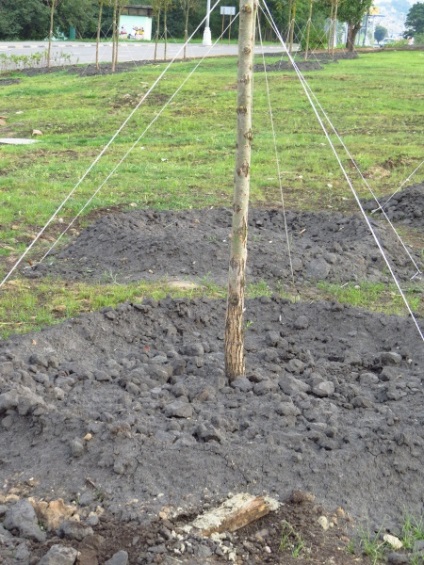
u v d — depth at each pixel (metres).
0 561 2.79
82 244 7.06
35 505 3.07
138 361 4.40
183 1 28.97
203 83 18.16
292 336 5.04
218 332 5.05
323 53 29.95
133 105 15.88
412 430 3.60
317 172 10.45
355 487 3.29
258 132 13.35
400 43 51.81
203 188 9.40
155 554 2.85
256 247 6.76
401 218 8.27
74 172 10.15
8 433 3.54
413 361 4.59
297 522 3.09
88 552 2.83
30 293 5.81
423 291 6.17
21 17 40.94
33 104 16.59
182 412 3.67
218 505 3.13
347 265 6.57
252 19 3.74
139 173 10.16
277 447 3.41
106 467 3.28
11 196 8.66
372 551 2.98
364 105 15.95
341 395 4.06
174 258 6.54
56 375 4.10
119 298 5.60
